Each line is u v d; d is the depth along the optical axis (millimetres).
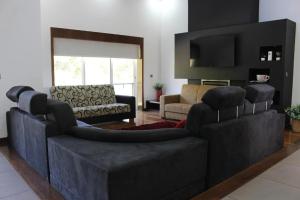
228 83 5621
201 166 2232
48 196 2270
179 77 6645
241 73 5359
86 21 5855
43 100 2512
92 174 1723
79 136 2311
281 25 4652
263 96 3057
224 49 5562
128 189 1690
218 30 5699
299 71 4949
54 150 2240
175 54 6660
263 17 5391
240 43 5324
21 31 4012
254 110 3018
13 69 3980
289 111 4645
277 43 4727
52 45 5367
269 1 5277
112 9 6277
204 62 6000
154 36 7285
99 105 5320
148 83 7281
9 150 3596
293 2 4941
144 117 6152
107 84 5969
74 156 1910
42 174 2631
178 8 6934
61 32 5465
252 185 2436
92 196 1762
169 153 1927
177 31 7016
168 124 2594
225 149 2436
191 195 2191
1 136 3951
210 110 2344
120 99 5730
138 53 6973
